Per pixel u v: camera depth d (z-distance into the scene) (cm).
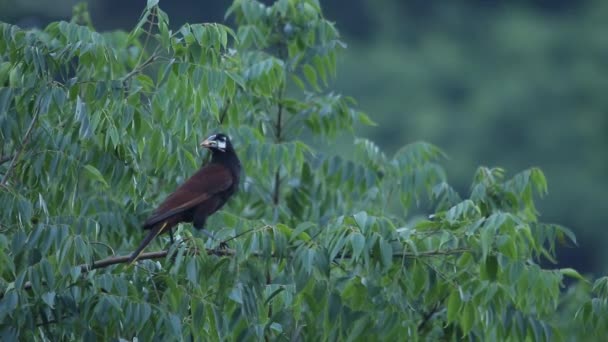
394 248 1067
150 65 1125
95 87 1071
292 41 1496
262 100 1465
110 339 1030
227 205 1490
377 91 5072
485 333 1122
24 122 1072
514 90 5122
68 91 1067
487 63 5338
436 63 5247
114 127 1055
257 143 1359
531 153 4906
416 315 1238
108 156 1116
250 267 1048
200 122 1263
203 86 1091
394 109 5000
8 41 1080
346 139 2392
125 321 1002
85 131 1041
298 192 1480
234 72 1210
